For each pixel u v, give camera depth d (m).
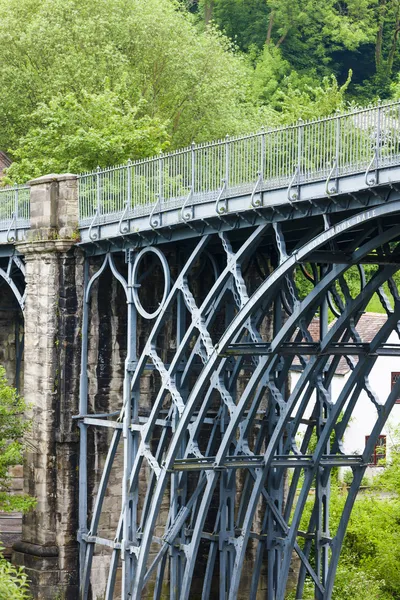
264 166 30.53
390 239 29.23
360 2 79.50
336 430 35.69
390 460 49.22
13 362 46.69
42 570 37.19
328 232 28.70
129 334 35.81
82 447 37.41
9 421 37.38
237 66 64.31
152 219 33.88
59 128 50.81
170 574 35.88
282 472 37.06
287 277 31.41
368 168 27.44
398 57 80.00
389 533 44.53
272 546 37.62
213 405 39.16
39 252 38.03
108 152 49.19
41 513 37.56
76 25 55.94
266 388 36.47
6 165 55.12
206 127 58.19
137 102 55.53
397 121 27.27
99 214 36.41
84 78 55.22
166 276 34.22
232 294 35.91
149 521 34.22
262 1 78.31
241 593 40.28
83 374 37.56
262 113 63.50
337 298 35.47
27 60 57.66
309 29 78.31
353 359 61.06
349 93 78.38
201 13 79.31
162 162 33.97
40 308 37.97
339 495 51.41
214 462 33.69
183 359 36.44
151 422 34.84
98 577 37.56
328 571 36.81
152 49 57.25
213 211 31.95
